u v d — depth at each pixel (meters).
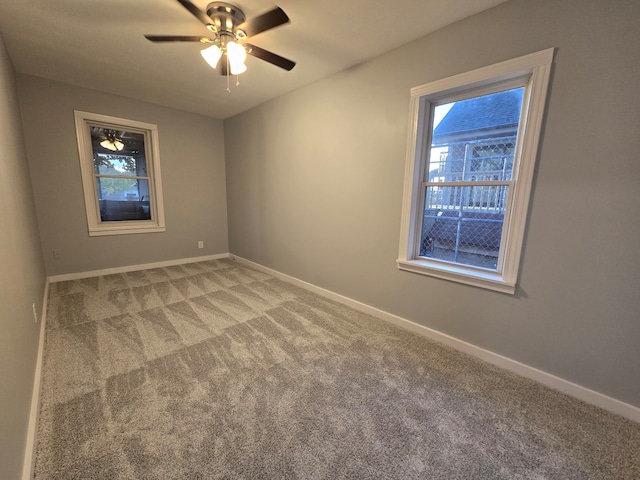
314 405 1.54
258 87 3.18
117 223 3.90
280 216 3.73
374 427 1.40
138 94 3.54
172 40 1.83
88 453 1.22
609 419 1.48
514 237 1.78
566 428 1.42
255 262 4.35
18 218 1.83
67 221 3.44
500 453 1.28
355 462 1.22
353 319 2.62
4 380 0.98
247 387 1.67
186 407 1.50
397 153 2.35
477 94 1.98
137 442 1.28
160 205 4.17
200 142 4.45
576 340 1.63
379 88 2.41
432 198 2.32
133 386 1.65
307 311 2.77
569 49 1.50
